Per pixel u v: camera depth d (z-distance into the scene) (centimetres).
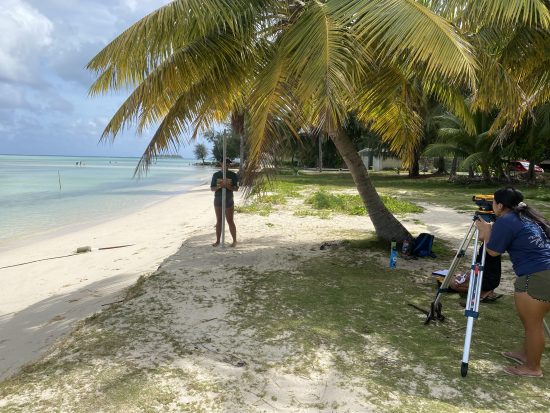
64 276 787
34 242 1143
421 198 1819
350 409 307
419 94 823
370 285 592
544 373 357
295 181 2945
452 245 850
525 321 343
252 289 573
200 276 634
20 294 691
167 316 477
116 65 577
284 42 571
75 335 443
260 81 580
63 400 313
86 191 2792
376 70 644
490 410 306
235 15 566
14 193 2580
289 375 352
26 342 483
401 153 923
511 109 689
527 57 743
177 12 542
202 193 2562
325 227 1055
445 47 439
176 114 652
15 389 330
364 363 374
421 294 557
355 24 500
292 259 734
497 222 346
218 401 314
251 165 549
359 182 827
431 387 336
